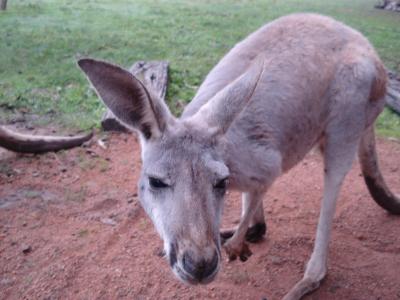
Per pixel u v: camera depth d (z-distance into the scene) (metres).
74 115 1.29
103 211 0.93
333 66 0.72
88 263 0.79
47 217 0.90
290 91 0.68
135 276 0.77
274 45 0.70
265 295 0.75
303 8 3.06
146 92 0.55
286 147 0.71
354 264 0.82
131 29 2.14
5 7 2.40
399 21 2.81
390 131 1.33
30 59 1.65
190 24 2.32
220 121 0.58
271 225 0.92
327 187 0.77
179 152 0.55
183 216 0.51
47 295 0.73
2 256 0.80
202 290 0.75
